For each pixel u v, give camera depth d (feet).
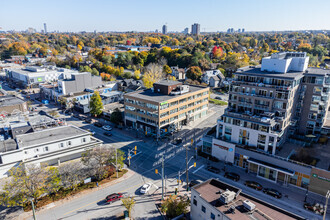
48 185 160.35
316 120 221.05
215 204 127.34
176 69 570.87
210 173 202.59
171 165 216.33
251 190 179.63
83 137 219.41
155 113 265.34
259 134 197.88
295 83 204.33
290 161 181.68
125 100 298.35
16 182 148.25
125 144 257.96
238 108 220.84
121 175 199.41
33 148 192.54
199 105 331.36
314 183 172.86
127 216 148.15
